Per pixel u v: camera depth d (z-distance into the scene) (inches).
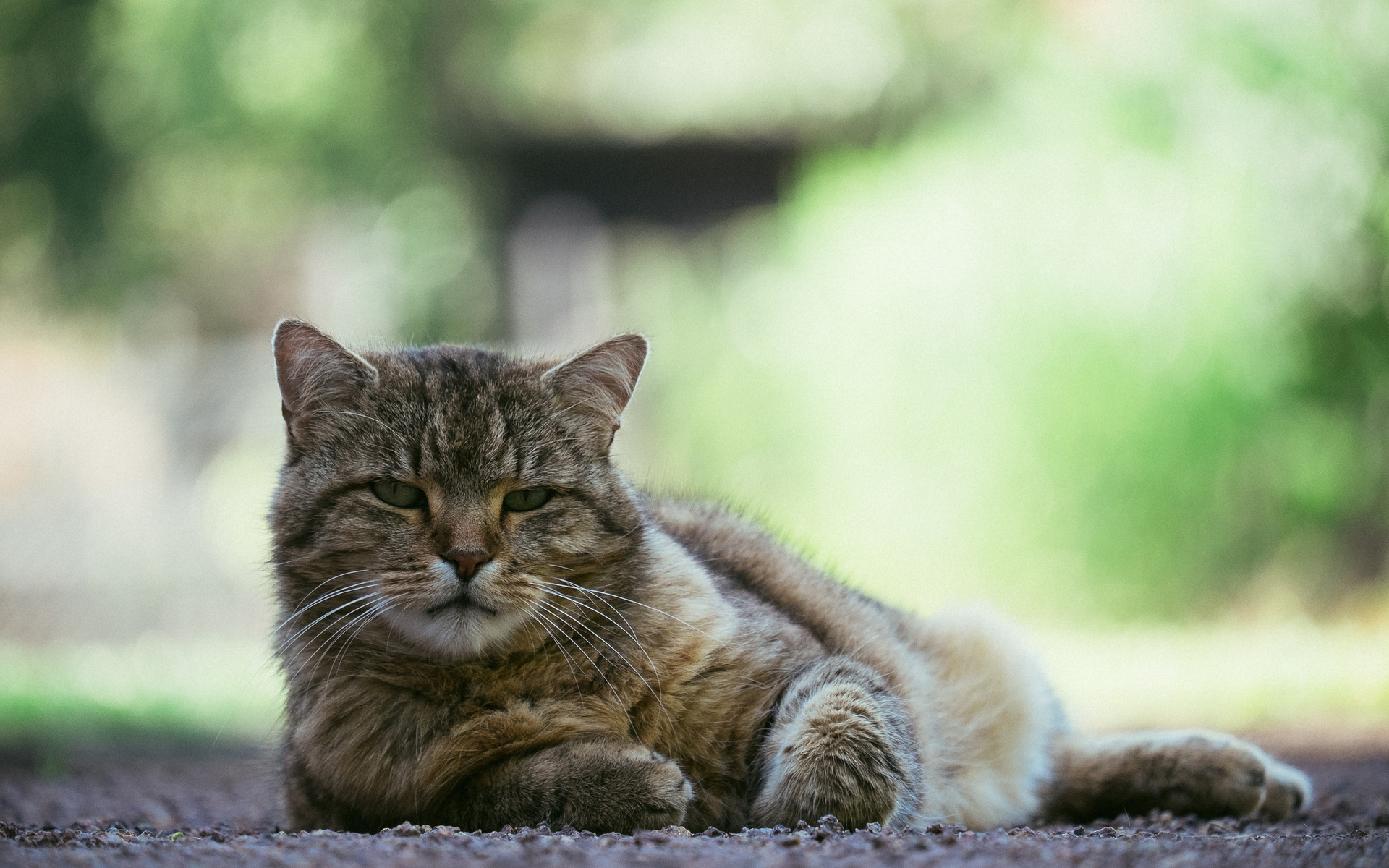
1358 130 549.3
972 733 211.5
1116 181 577.3
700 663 174.4
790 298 652.7
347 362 179.6
